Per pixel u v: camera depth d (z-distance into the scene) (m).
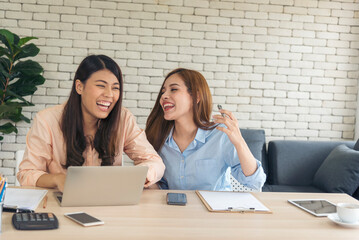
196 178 2.26
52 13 4.31
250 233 1.49
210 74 4.49
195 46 4.46
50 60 4.34
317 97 4.61
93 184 1.69
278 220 1.65
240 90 4.53
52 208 1.68
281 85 4.56
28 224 1.42
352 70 4.62
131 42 4.40
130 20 4.38
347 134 4.64
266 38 4.51
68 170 1.64
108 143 2.18
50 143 2.12
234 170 2.24
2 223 1.47
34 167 2.08
